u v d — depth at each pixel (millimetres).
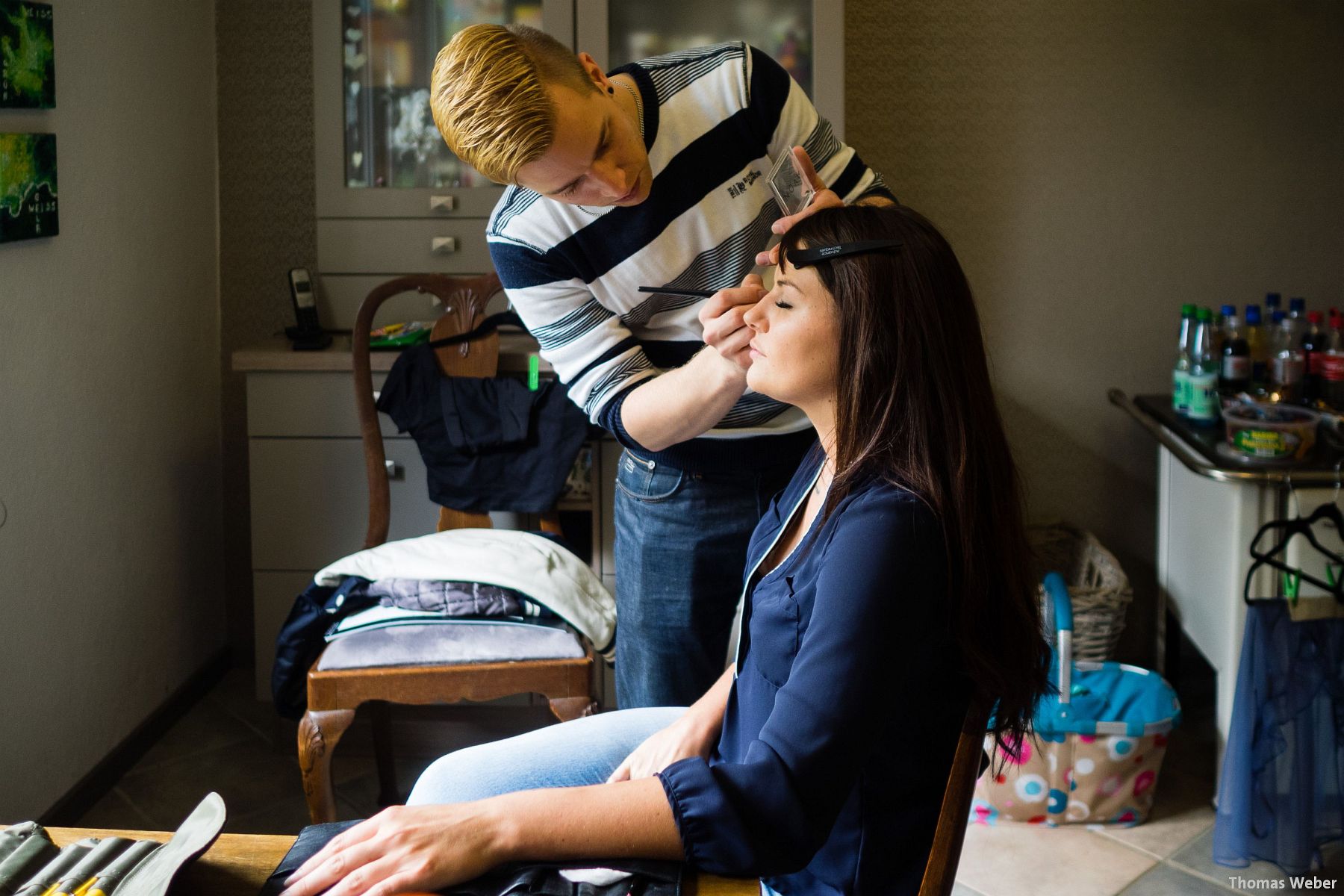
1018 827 2496
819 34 2787
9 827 1024
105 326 2627
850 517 1005
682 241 1621
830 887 1073
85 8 2514
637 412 1623
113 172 2650
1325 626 2293
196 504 3123
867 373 1025
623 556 1899
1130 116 3092
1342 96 3053
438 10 2918
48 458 2406
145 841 1001
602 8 2787
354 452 2838
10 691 2279
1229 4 3033
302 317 2896
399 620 2227
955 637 1011
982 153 3131
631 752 1353
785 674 1078
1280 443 2375
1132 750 2436
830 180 1686
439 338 2645
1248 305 2957
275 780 2719
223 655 3291
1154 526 3248
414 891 905
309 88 3160
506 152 1227
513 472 2619
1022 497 1108
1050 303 3182
